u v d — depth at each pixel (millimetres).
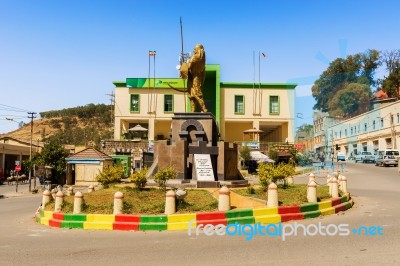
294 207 10969
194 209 10641
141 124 44500
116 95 42875
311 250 7285
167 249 7684
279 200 11766
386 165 39250
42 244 8523
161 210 10672
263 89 43500
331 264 6301
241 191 13039
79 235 9531
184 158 15539
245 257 6875
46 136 121312
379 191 19281
